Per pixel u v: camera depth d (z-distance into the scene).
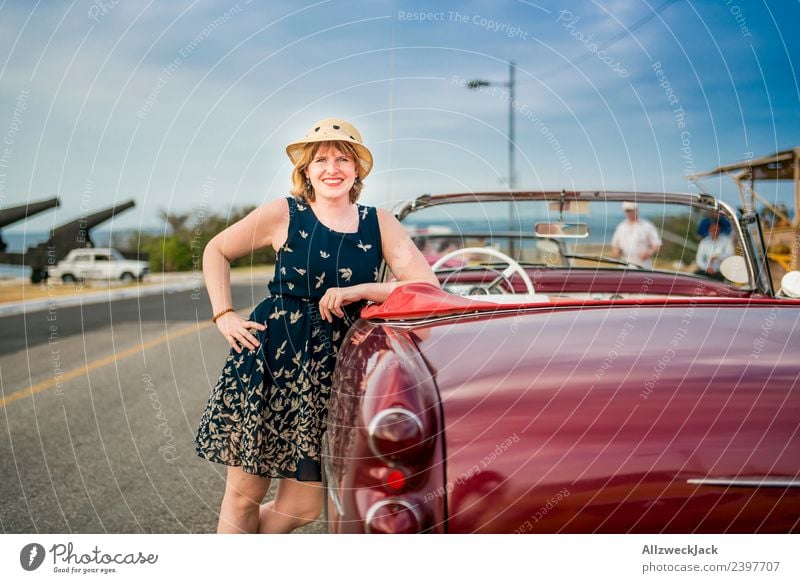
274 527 2.13
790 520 1.22
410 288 1.70
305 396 1.85
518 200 2.87
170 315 11.17
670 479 1.22
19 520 2.71
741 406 1.27
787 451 1.23
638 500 1.21
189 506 2.85
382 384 1.26
